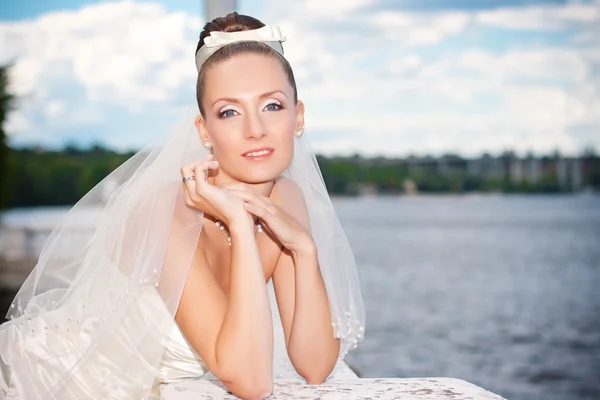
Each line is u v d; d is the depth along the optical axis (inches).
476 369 226.4
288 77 70.6
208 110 69.8
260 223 77.0
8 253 465.1
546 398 196.2
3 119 477.7
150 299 70.5
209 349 65.4
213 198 66.0
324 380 73.6
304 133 83.0
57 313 74.8
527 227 733.9
